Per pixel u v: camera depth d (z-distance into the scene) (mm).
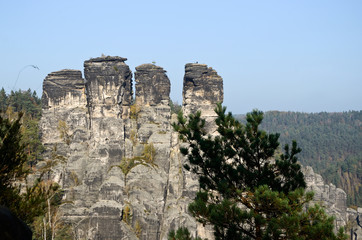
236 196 59906
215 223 55750
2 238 27719
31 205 40500
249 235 56000
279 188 60719
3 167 41000
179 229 58719
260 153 64625
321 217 52344
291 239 50531
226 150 64875
